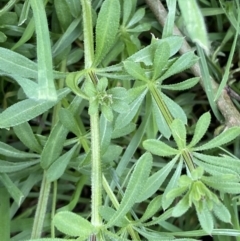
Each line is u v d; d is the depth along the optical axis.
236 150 0.26
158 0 0.25
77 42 0.27
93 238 0.17
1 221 0.23
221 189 0.17
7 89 0.27
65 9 0.23
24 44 0.24
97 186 0.18
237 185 0.17
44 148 0.21
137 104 0.19
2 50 0.17
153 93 0.19
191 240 0.18
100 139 0.20
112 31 0.18
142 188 0.17
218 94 0.22
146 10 0.27
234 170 0.18
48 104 0.18
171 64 0.20
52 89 0.16
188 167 0.18
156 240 0.18
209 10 0.26
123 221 0.19
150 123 0.24
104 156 0.22
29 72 0.17
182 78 0.30
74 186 0.28
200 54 0.23
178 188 0.17
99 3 0.24
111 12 0.18
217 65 0.27
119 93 0.18
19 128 0.21
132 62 0.18
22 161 0.24
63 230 0.16
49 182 0.23
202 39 0.13
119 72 0.20
